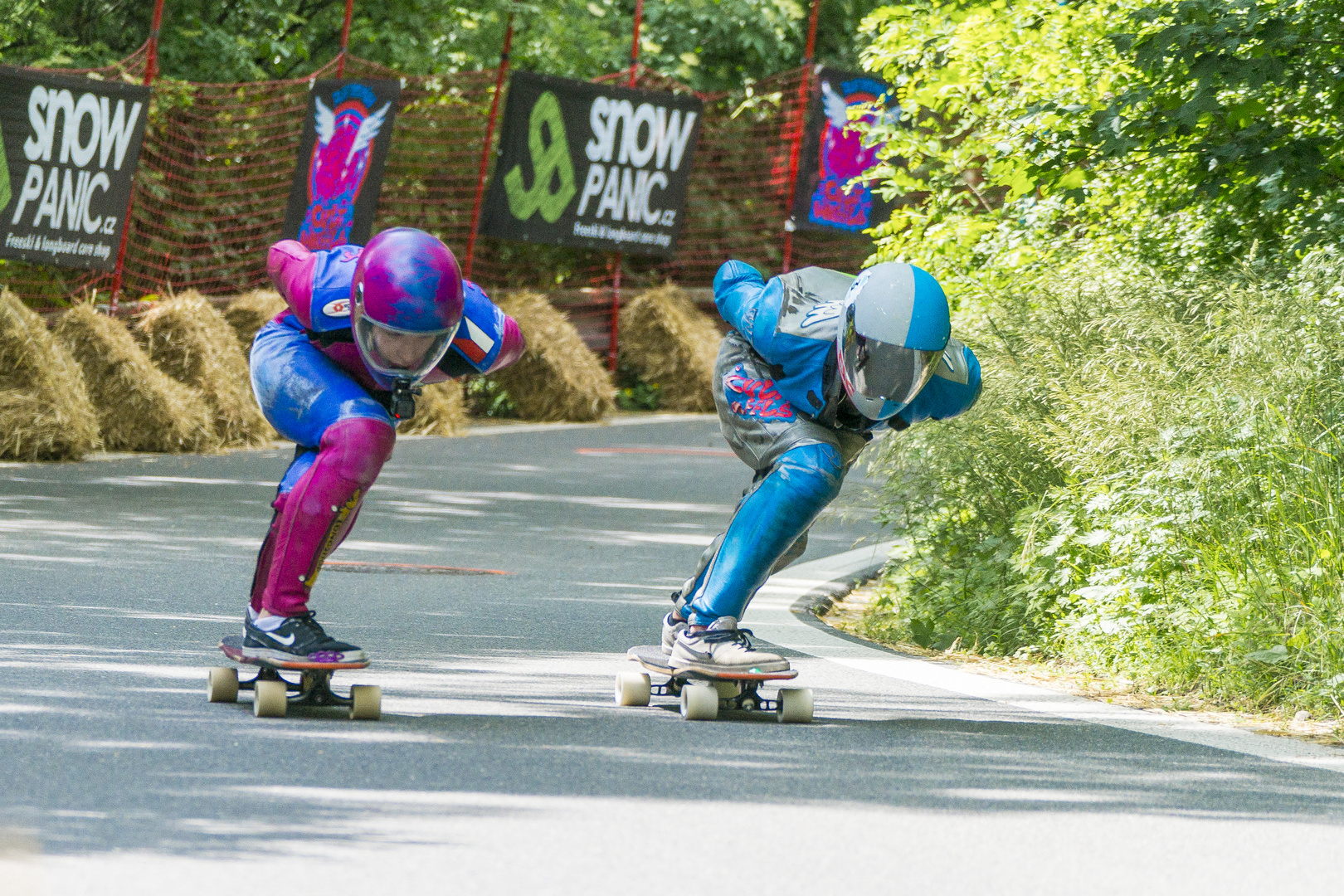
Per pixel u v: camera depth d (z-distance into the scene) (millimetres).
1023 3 34344
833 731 19219
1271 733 20359
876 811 15562
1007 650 26562
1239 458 24469
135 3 75438
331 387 18641
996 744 18828
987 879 13648
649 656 20219
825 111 84438
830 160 84438
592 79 90750
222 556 32594
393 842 13758
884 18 38594
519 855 13609
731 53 99438
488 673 22141
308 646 18266
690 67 96750
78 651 21844
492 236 76875
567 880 13031
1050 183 29875
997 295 31594
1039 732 19703
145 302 61031
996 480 28688
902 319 18297
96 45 72125
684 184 79750
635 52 81188
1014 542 27547
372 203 67375
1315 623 22156
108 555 31750
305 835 13820
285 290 19000
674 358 83375
